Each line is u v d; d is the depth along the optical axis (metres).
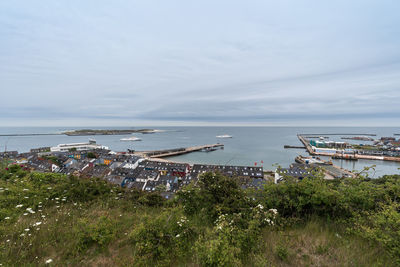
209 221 5.15
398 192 4.20
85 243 3.98
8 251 3.44
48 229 4.39
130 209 6.71
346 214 4.55
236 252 3.23
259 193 5.59
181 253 3.65
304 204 4.81
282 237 4.02
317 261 3.27
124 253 3.80
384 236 3.34
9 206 5.65
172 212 5.04
